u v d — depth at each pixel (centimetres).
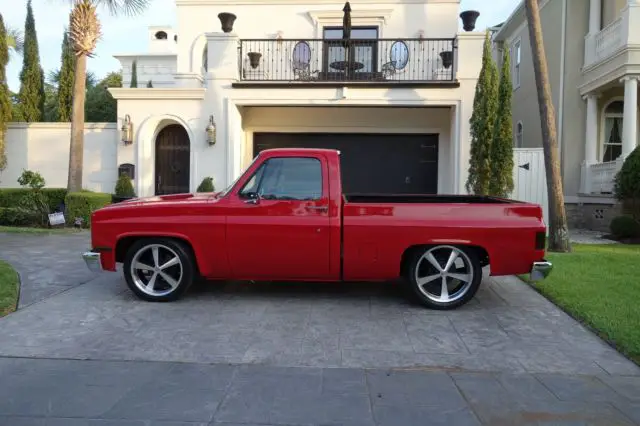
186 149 1383
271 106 1367
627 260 843
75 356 437
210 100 1302
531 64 1772
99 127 1416
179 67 1498
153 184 1362
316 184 573
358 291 653
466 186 1161
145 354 443
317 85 1275
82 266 791
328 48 1468
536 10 966
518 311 577
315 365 423
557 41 1559
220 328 510
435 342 478
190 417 334
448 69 1385
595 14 1436
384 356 443
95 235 590
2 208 1305
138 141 1326
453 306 575
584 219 1459
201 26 1492
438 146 1440
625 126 1274
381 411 345
